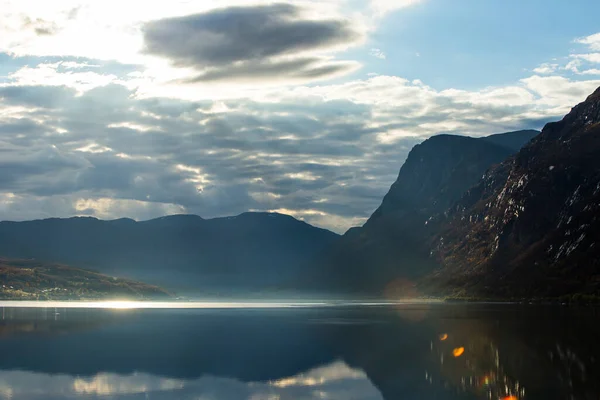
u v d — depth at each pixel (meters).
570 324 160.38
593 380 85.50
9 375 93.44
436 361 104.56
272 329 165.75
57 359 109.19
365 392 81.62
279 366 101.75
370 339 136.62
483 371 93.94
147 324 186.62
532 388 81.00
